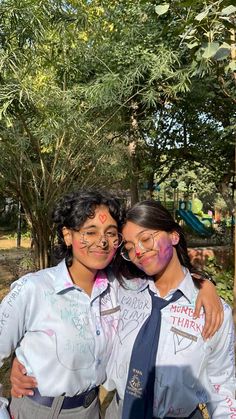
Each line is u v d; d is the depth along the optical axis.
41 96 4.57
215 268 6.33
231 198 8.10
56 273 1.58
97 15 5.80
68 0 5.06
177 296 1.56
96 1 5.79
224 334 1.50
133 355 1.53
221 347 1.50
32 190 5.26
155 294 1.60
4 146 4.66
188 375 1.48
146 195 7.68
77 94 5.07
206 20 1.99
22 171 5.03
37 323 1.52
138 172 6.74
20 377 1.54
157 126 6.86
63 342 1.50
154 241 1.54
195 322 1.51
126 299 1.65
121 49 5.34
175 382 1.47
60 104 4.66
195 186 9.10
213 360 1.52
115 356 1.60
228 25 1.98
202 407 1.85
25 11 4.05
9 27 4.10
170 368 1.48
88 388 1.55
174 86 4.94
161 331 1.52
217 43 1.90
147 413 1.49
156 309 1.55
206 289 1.57
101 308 1.61
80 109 5.12
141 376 1.50
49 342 1.50
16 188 5.12
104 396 2.86
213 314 1.49
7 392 3.25
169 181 9.09
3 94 4.04
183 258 1.66
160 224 1.54
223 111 6.77
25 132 4.82
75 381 1.51
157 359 1.50
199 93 5.72
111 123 5.65
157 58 4.75
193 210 12.72
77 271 1.57
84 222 1.52
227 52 2.00
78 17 5.11
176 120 7.00
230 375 1.56
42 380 1.51
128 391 1.52
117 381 1.58
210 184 8.95
